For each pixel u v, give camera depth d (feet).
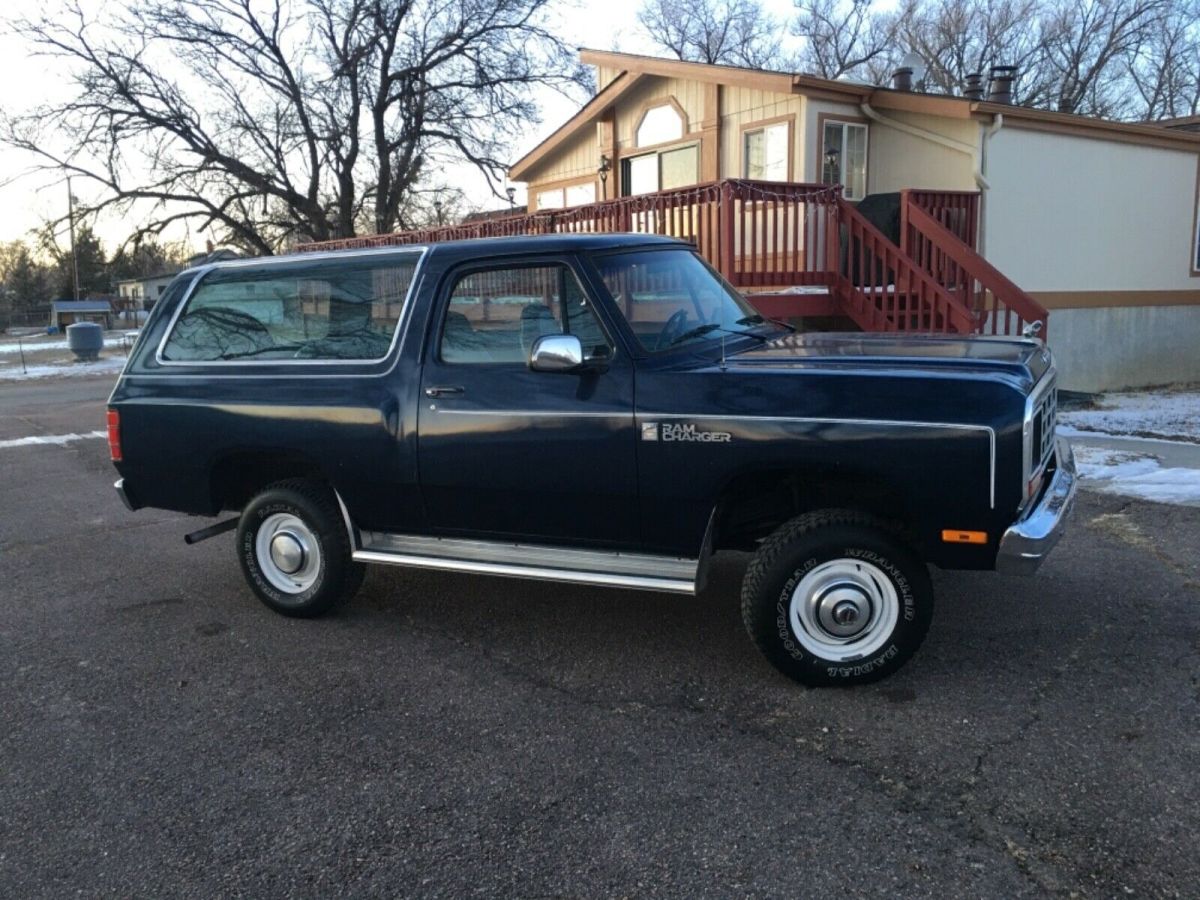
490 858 10.00
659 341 14.43
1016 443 12.23
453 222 102.99
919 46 136.05
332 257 16.53
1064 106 126.72
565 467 14.35
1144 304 49.96
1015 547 12.39
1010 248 43.09
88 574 20.76
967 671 13.97
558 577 14.57
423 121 97.60
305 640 16.39
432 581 19.51
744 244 33.50
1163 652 14.42
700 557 13.93
